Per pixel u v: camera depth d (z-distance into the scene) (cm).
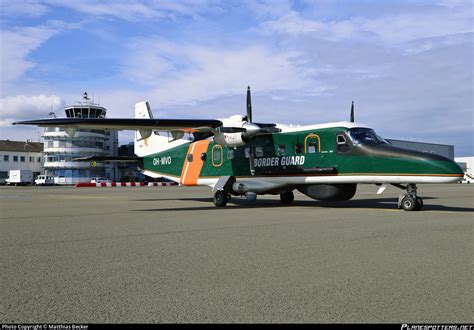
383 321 320
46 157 7056
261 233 754
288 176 1423
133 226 867
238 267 494
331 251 583
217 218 1016
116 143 7769
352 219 964
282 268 488
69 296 385
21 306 357
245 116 1519
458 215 1049
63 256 561
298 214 1104
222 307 354
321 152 1349
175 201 1764
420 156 1161
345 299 373
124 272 473
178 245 638
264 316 333
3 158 7544
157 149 1912
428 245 624
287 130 1448
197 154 1717
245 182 1489
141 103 1923
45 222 949
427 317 328
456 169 1121
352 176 1280
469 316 329
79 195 2378
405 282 424
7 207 1427
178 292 396
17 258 549
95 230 809
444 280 430
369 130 1323
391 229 791
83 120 1355
